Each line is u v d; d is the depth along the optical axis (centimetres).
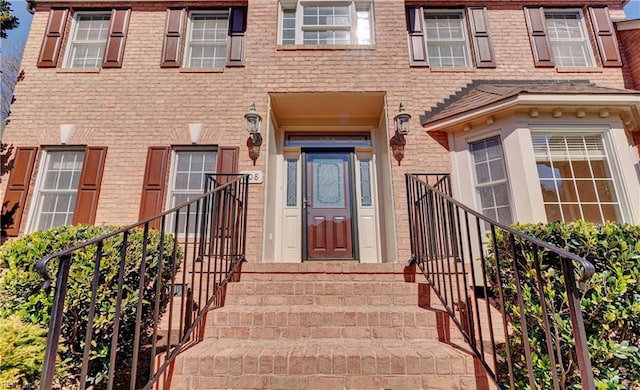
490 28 593
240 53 587
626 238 244
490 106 450
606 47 570
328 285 326
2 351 187
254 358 222
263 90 518
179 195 532
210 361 221
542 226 261
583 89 450
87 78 568
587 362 140
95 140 539
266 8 565
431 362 220
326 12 589
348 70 527
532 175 433
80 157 546
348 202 582
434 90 555
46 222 517
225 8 621
